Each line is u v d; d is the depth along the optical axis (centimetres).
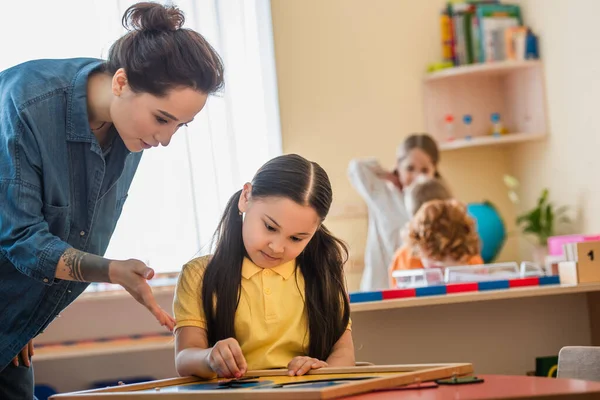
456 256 281
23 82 153
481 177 425
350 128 409
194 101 151
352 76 411
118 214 181
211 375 148
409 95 417
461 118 421
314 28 408
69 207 158
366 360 254
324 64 408
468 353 259
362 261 398
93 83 158
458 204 291
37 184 150
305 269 171
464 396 109
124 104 152
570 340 267
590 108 371
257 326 163
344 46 411
